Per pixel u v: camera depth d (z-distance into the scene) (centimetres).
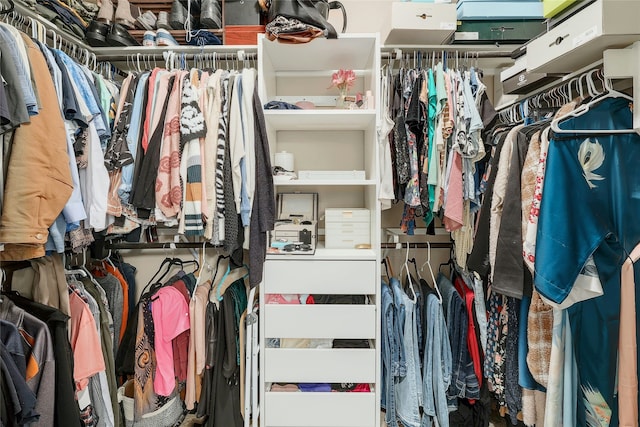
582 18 89
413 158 142
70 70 109
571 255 92
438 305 147
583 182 93
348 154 184
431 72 142
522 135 114
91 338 116
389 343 145
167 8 165
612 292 92
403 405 146
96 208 115
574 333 99
